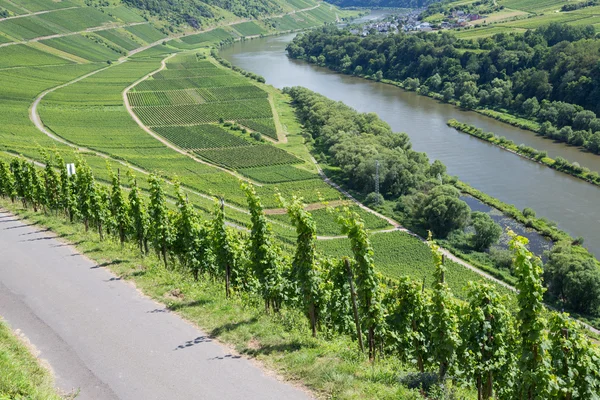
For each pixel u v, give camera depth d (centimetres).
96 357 2456
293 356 2442
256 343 2595
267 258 3409
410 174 13438
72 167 5531
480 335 2595
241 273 4172
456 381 2698
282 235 10388
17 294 3172
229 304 3103
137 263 3781
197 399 2144
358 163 13962
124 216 4831
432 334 2683
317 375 2272
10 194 6162
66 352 2500
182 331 2716
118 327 2753
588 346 2417
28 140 16512
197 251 4172
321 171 15500
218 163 16088
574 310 8381
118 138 18400
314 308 3142
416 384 2311
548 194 12669
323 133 17388
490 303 2638
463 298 8250
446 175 13700
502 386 2697
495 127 18038
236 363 2405
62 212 5919
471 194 12750
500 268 9800
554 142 16188
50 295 3162
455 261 10081
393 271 9481
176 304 3016
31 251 4012
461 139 17000
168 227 4300
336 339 3058
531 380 2325
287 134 19138
